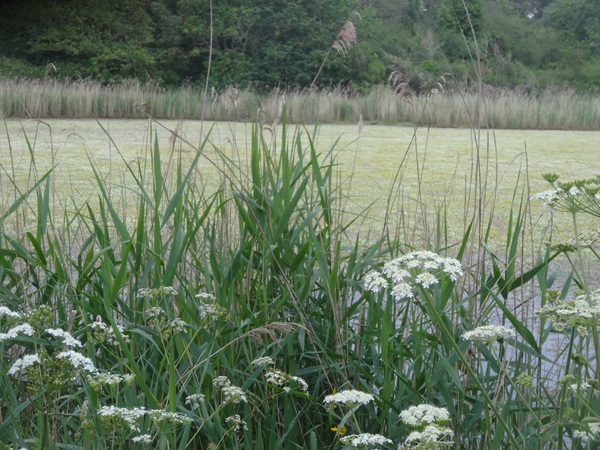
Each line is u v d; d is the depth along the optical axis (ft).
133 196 21.38
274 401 7.00
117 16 96.68
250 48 94.07
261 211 8.07
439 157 40.19
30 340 6.51
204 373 6.24
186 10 94.48
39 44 92.58
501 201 25.94
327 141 45.91
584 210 5.45
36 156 33.65
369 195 25.80
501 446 7.06
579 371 5.60
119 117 62.08
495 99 67.82
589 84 109.70
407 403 7.23
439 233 8.89
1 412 6.86
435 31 92.27
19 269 8.66
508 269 7.84
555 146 48.24
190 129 46.32
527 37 114.32
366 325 7.98
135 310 7.68
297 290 7.77
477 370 7.43
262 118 8.45
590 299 5.51
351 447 5.34
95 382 5.26
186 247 8.06
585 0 126.82
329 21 92.63
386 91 66.39
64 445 5.65
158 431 5.97
